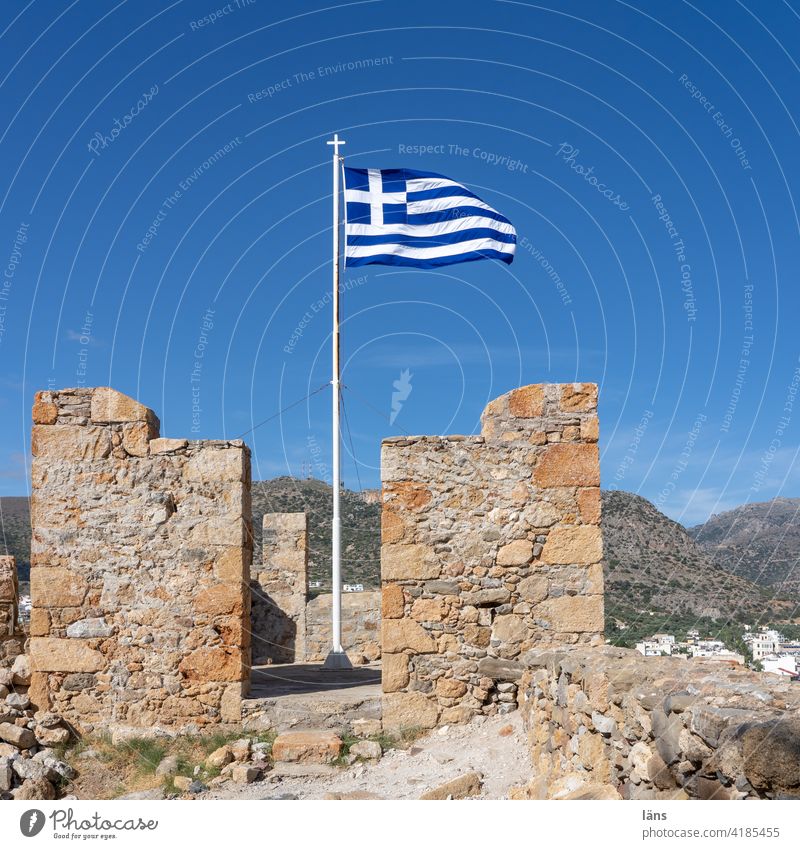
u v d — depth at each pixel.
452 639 11.53
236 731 11.40
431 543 11.69
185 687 11.53
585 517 11.66
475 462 11.82
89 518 11.88
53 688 11.61
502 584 11.60
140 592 11.73
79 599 11.74
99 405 12.05
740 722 5.46
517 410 11.91
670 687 6.86
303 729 11.34
